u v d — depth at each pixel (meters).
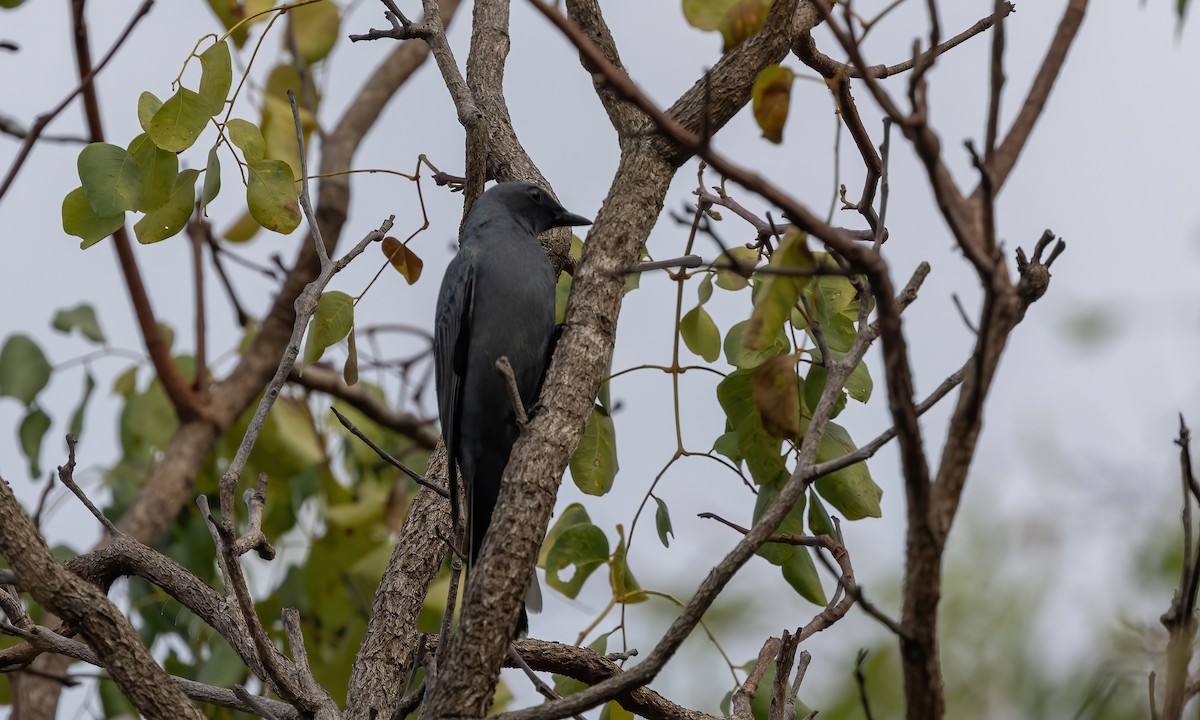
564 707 5.96
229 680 12.57
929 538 4.94
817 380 8.89
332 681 13.92
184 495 14.33
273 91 14.92
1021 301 5.35
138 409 15.18
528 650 8.49
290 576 14.49
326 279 7.57
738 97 7.98
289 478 14.75
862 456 5.98
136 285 14.43
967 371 5.14
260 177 8.44
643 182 7.78
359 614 14.23
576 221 11.09
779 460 8.81
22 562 6.29
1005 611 6.71
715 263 5.44
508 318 10.61
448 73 8.95
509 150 11.07
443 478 10.60
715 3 6.24
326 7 14.97
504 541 6.50
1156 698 6.17
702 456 9.16
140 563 8.45
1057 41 5.54
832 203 6.33
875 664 8.42
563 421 6.93
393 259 8.90
